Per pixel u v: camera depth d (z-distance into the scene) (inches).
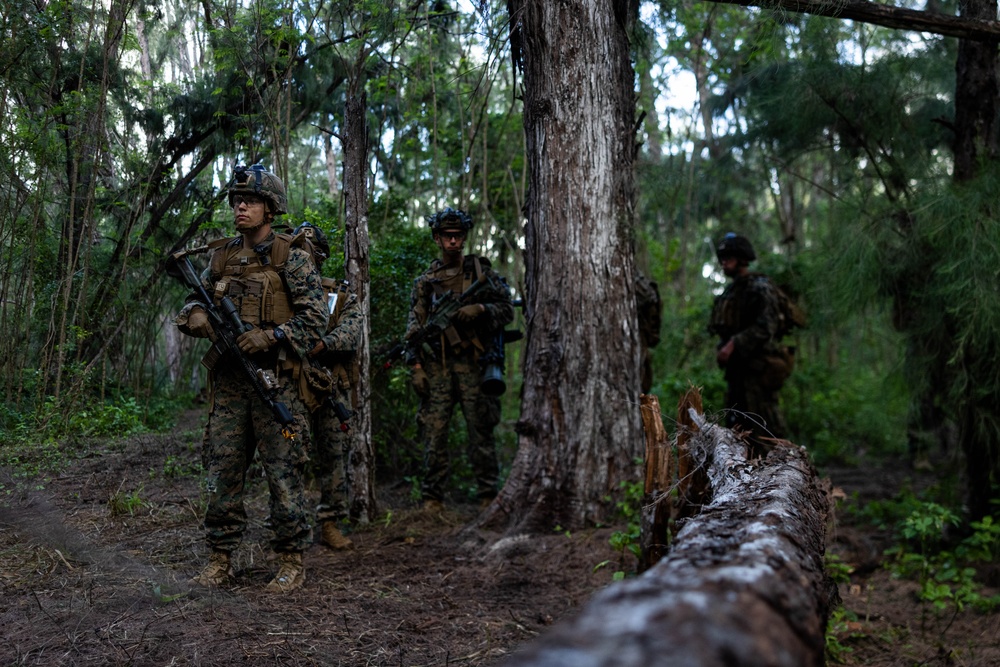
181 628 110.1
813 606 43.4
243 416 134.8
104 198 217.2
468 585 147.6
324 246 158.9
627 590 33.3
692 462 122.5
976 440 203.8
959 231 189.9
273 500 135.6
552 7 183.2
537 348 186.5
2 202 189.0
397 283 232.2
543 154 186.1
